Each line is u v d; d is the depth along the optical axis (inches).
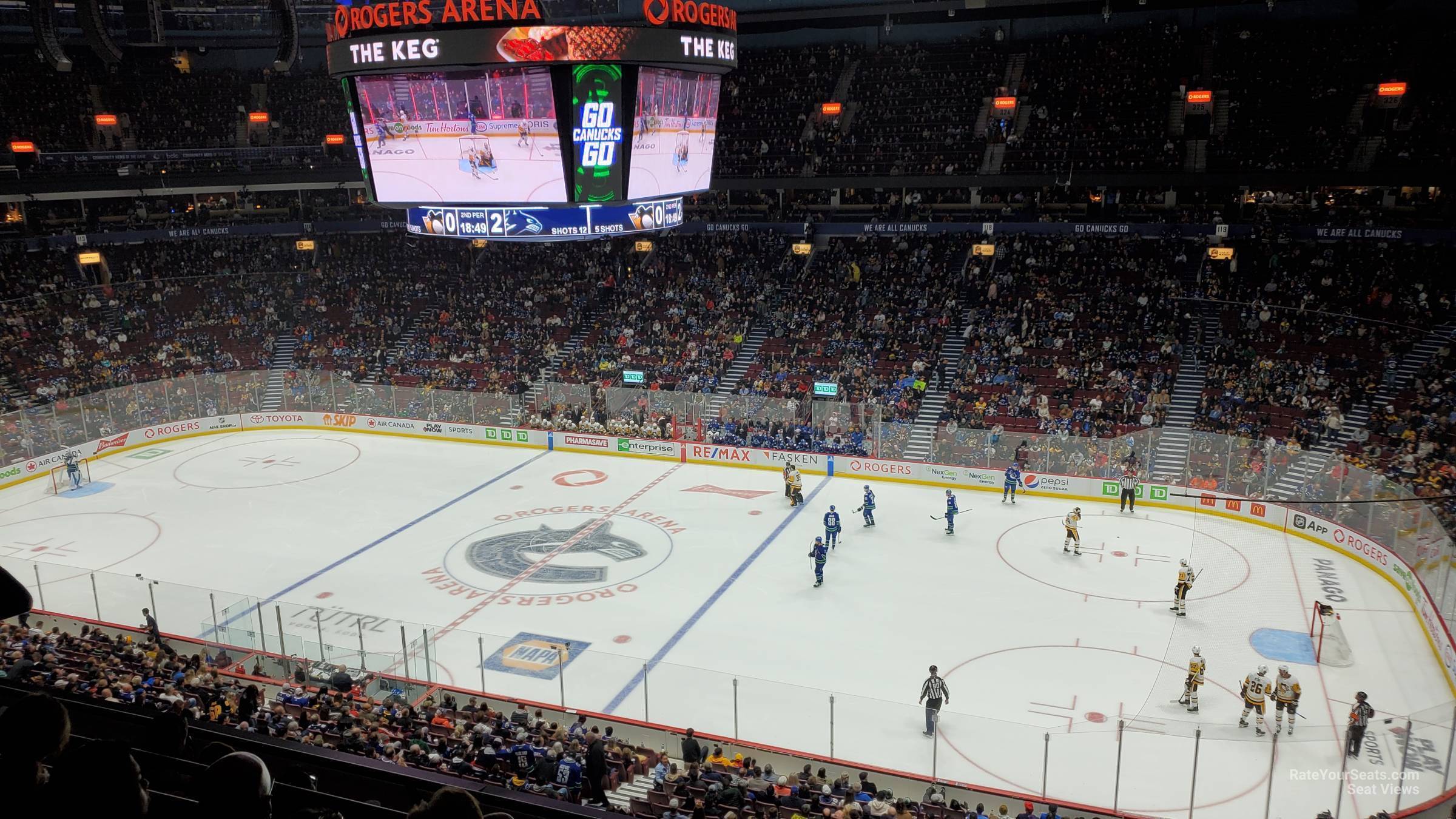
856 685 982.4
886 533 1417.3
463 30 1076.5
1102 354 1734.7
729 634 1104.8
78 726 351.3
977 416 1678.2
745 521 1476.4
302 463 1811.0
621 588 1238.9
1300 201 1923.0
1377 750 727.7
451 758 686.5
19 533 1460.4
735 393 1889.8
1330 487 1325.0
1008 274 1961.1
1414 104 1769.2
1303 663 1008.2
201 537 1434.5
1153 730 831.7
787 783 724.0
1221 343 1673.2
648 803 647.8
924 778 773.3
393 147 1181.7
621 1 1817.2
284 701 830.5
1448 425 1332.4
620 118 1133.7
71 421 1780.3
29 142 1806.1
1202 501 1465.3
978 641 1077.1
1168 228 1825.8
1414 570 1127.6
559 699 940.0
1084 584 1224.2
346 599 1213.7
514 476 1717.5
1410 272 1694.1
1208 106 1867.6
